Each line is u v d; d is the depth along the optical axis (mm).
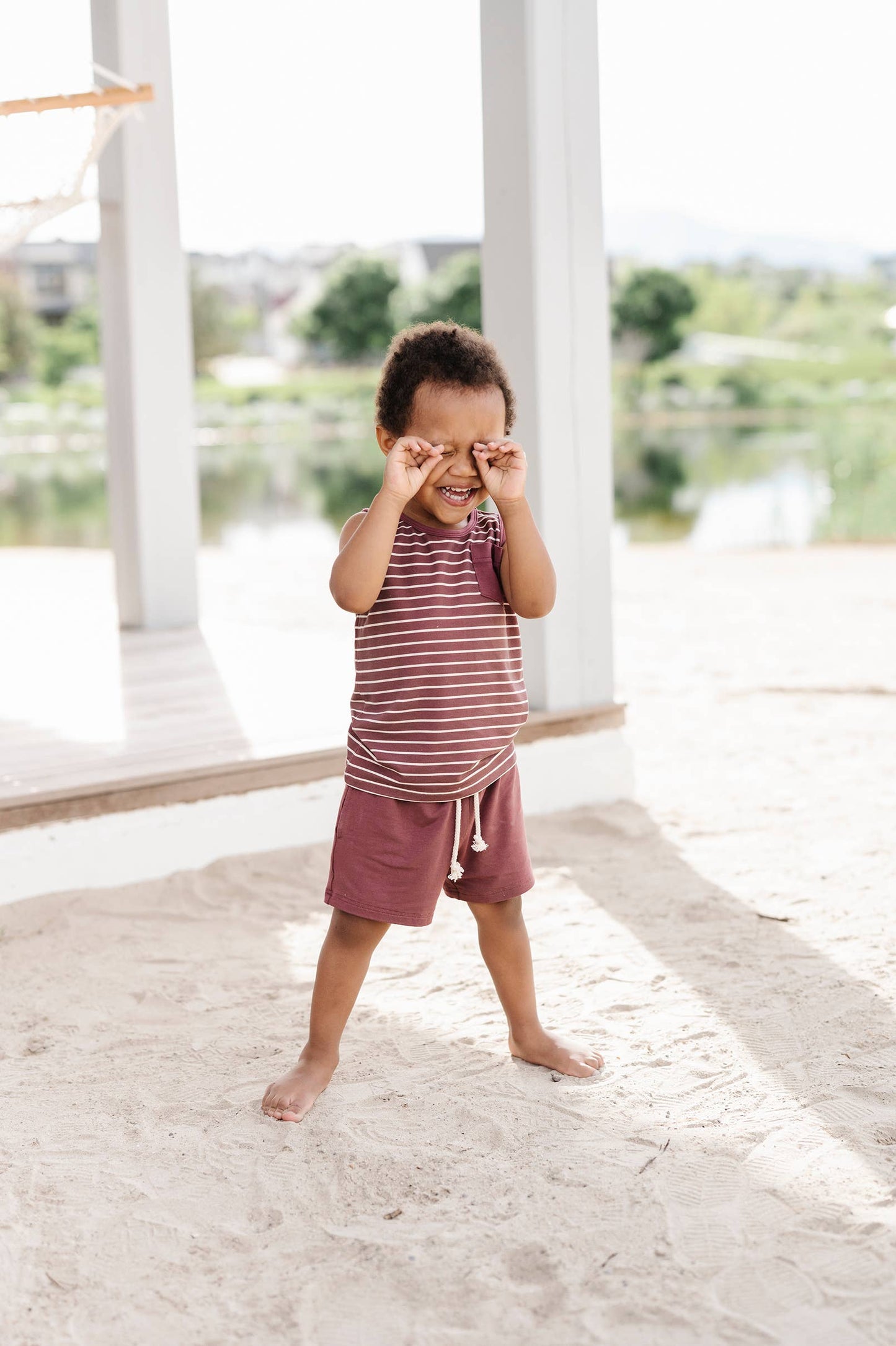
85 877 3791
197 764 4035
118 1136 2406
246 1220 2121
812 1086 2535
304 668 5781
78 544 14102
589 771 4625
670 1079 2582
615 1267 1948
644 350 71438
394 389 2322
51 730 4637
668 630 8742
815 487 20578
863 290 80625
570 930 3441
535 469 4457
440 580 2369
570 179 4379
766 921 3477
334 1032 2568
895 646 7855
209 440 44031
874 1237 2014
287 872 3941
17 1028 2898
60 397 59438
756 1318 1832
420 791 2367
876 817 4449
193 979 3172
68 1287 1948
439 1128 2400
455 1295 1896
